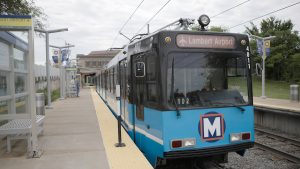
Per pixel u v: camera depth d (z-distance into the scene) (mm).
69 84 30219
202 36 6629
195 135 6355
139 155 6711
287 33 54875
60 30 19125
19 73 10297
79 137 8773
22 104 10906
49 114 14891
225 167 7816
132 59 8211
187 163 7277
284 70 54156
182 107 6332
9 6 9875
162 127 6215
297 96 19719
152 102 6688
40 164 6191
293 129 13625
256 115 16828
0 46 7961
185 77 6438
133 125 8258
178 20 7945
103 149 7277
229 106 6641
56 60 26781
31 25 6531
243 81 6934
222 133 6559
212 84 6645
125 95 9359
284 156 9195
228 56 6812
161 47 6352
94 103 21516
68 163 6227
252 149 10242
